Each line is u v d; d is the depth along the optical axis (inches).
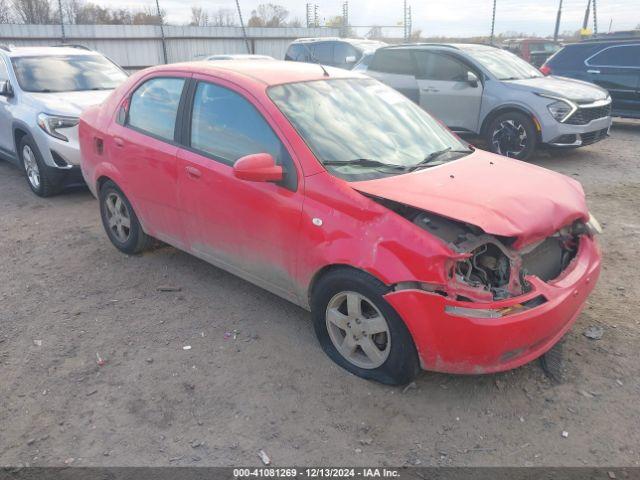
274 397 125.9
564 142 332.2
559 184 141.7
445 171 140.0
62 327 157.3
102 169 195.2
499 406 122.0
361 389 128.0
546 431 115.0
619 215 244.8
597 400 123.6
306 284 135.3
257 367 137.0
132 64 1101.1
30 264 201.6
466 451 110.0
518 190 129.7
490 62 365.1
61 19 978.1
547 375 132.0
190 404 124.1
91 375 135.0
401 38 1122.0
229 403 124.3
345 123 148.5
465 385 128.7
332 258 123.6
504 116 345.1
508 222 112.9
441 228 118.3
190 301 171.2
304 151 133.0
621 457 108.0
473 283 114.4
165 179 167.8
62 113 265.6
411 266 112.4
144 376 134.3
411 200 117.3
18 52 316.8
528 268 125.9
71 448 111.9
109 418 120.1
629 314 158.9
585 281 129.8
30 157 283.0
